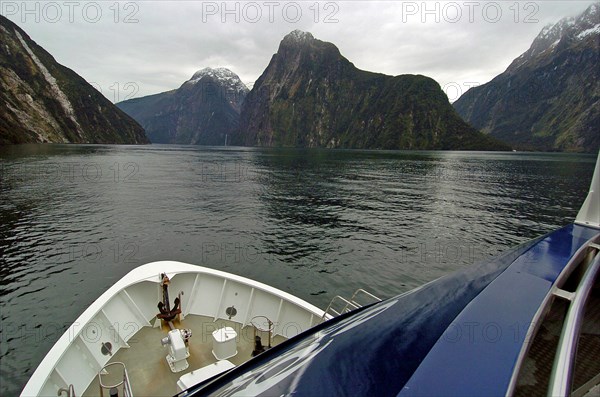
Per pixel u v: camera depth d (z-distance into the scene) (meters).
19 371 13.20
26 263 24.34
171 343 7.32
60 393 5.97
